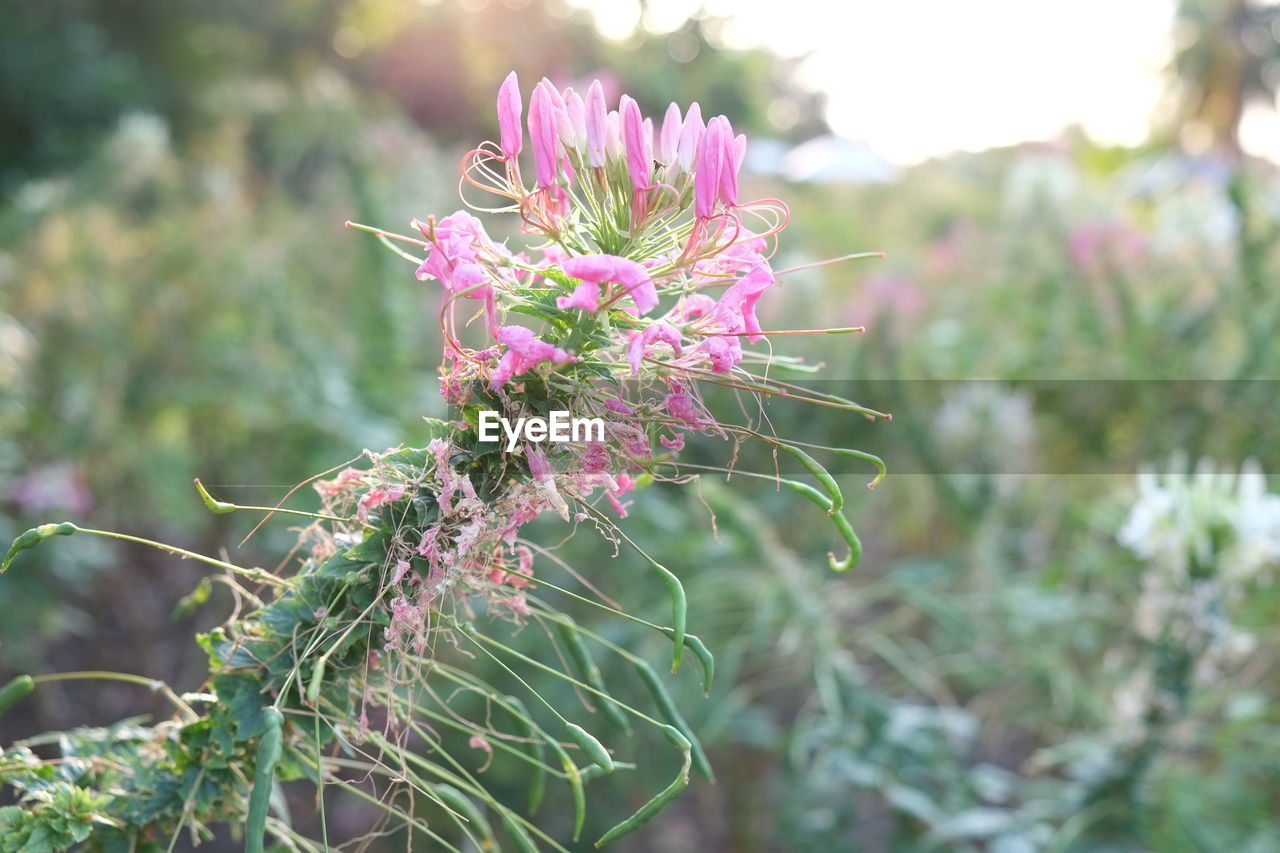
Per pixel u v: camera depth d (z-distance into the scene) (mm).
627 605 3055
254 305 4773
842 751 2605
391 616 951
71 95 12328
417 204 5613
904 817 2650
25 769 1061
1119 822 2414
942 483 3539
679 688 2869
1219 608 2305
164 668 4273
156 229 5422
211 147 7512
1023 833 2506
